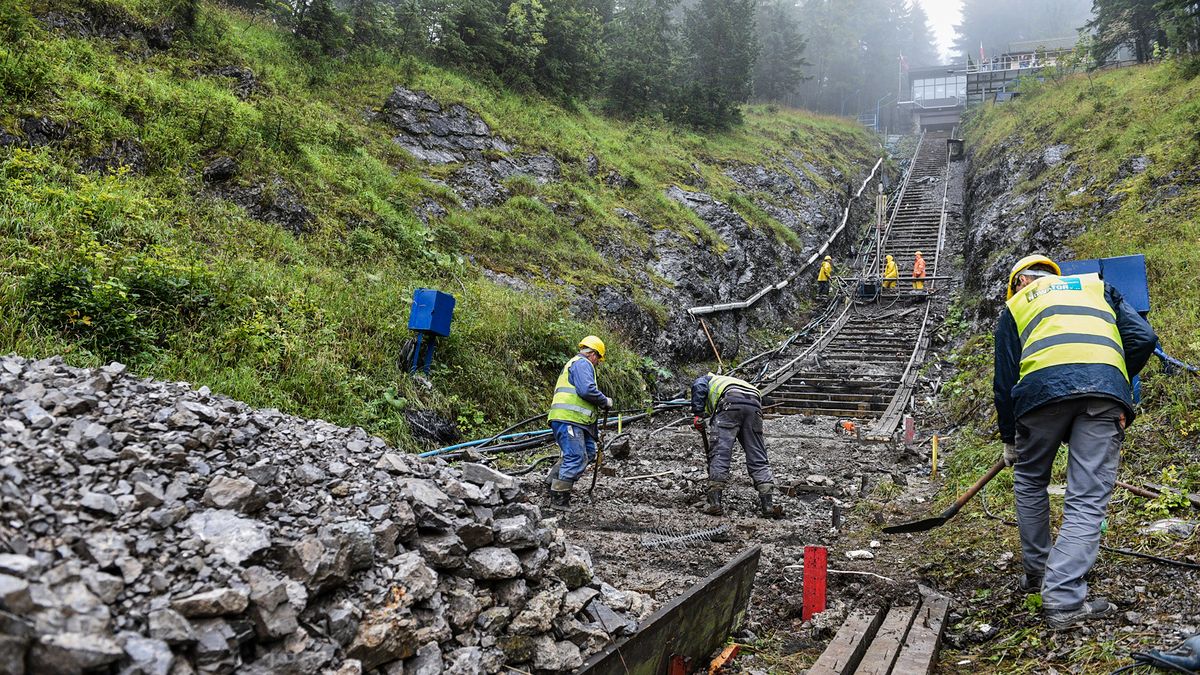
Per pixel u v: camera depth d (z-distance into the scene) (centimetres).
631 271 1453
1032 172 1791
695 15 3077
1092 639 310
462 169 1393
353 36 1588
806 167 2661
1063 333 343
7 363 232
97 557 159
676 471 767
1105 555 393
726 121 2598
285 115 1113
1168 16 2073
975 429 902
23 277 577
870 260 2333
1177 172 1231
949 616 387
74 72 904
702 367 1461
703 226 1770
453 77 1688
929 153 3556
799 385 1370
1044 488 375
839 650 315
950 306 1759
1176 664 264
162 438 214
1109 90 1947
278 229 909
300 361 693
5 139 746
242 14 1481
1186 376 625
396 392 760
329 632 188
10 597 130
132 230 726
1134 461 538
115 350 575
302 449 255
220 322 676
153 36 1122
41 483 174
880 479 752
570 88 2094
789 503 652
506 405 898
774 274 1933
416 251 1056
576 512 596
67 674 130
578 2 2153
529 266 1238
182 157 901
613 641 262
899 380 1337
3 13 895
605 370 1082
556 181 1562
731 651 336
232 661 161
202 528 185
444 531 247
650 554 482
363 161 1206
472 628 236
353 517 224
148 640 147
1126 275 661
